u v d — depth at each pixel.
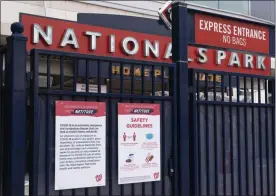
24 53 3.59
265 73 9.23
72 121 3.77
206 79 4.67
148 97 4.21
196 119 4.55
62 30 8.86
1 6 9.28
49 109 3.68
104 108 3.95
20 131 3.53
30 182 3.58
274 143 5.17
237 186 4.85
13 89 3.51
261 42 5.26
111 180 3.95
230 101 4.81
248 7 13.50
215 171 4.65
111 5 11.03
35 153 3.59
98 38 9.30
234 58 9.48
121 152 4.02
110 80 4.03
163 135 4.31
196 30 4.72
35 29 8.53
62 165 3.70
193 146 4.48
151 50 9.91
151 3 11.70
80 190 3.81
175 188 4.33
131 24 9.88
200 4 12.35
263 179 5.07
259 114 5.08
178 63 4.46
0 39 9.19
